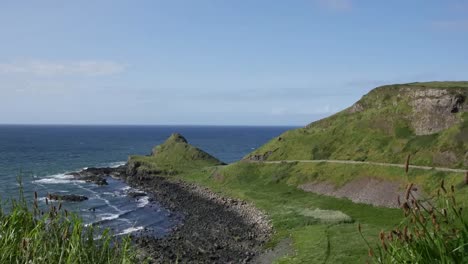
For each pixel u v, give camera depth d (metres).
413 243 7.90
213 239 75.88
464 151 103.38
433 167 102.69
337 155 135.88
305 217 85.62
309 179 122.56
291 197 111.25
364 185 105.81
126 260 12.27
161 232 81.00
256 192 120.88
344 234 68.88
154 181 150.38
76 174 160.75
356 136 142.25
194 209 105.12
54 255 11.43
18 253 11.09
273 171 138.12
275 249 67.56
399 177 102.44
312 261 56.06
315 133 160.00
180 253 66.19
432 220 7.83
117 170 171.38
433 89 134.75
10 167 175.38
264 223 86.06
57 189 125.44
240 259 63.50
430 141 115.19
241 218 93.62
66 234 12.02
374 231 69.25
